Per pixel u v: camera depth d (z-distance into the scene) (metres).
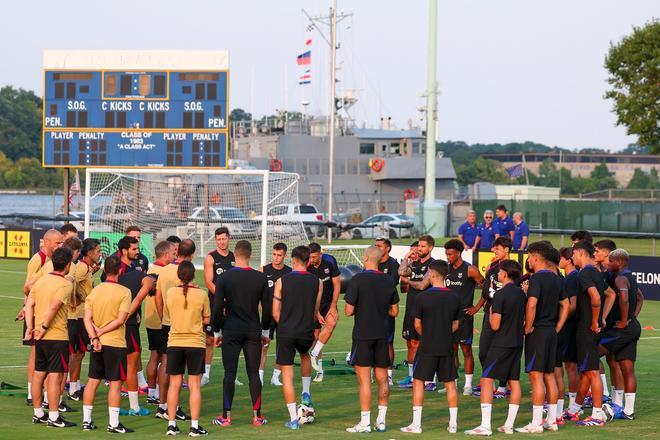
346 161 75.25
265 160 71.38
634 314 14.16
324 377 17.33
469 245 30.58
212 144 39.84
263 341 16.31
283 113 79.06
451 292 13.22
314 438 12.62
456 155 190.25
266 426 13.45
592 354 13.76
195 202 47.28
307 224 49.94
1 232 43.91
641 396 15.72
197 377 12.81
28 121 153.88
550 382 13.39
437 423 13.84
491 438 12.80
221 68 39.62
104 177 44.62
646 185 167.62
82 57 39.94
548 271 13.30
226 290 13.53
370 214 75.25
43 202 103.31
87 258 14.89
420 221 56.09
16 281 34.22
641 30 60.75
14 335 21.78
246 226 44.00
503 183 160.12
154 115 39.94
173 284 14.38
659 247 50.38
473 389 16.33
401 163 75.62
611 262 14.19
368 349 13.17
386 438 12.72
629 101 59.94
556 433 13.14
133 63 39.84
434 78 54.81
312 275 13.63
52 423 13.07
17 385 16.11
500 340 13.09
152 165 40.06
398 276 17.03
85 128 40.09
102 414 14.14
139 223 42.47
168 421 13.17
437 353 13.07
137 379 14.20
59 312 13.03
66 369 13.12
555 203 60.72
